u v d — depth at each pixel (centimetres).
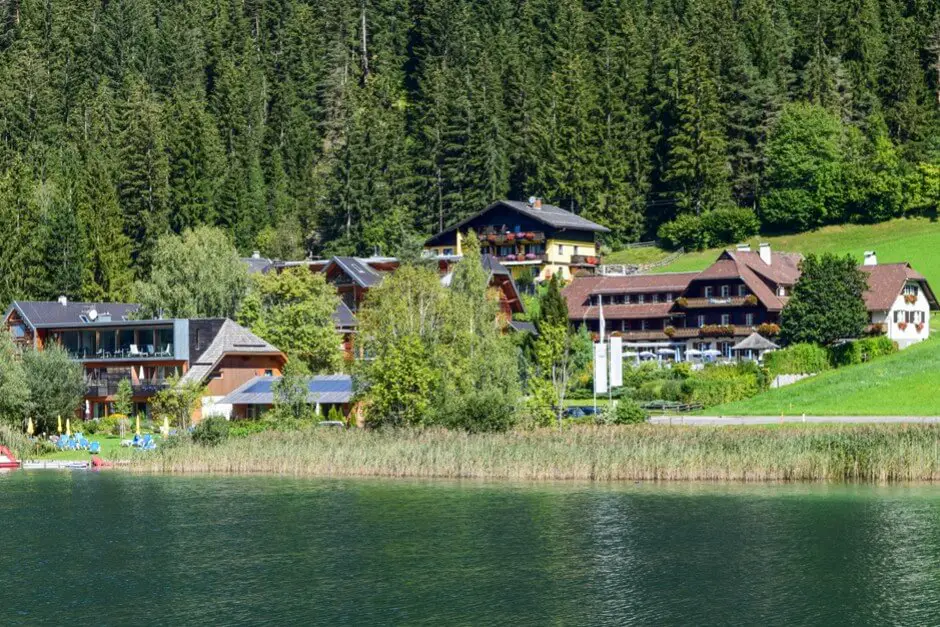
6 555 15150
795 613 12175
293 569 14162
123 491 19950
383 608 12556
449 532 15888
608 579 13500
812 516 16350
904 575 13425
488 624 11981
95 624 12244
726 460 19425
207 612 12544
